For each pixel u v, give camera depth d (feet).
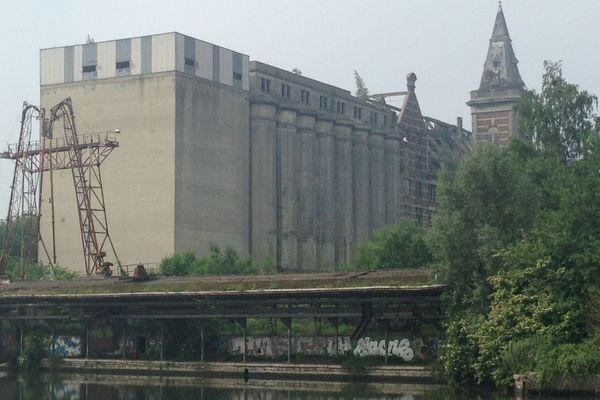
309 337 269.44
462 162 237.66
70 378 270.67
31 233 470.39
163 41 433.48
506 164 234.79
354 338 255.50
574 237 218.79
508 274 218.38
